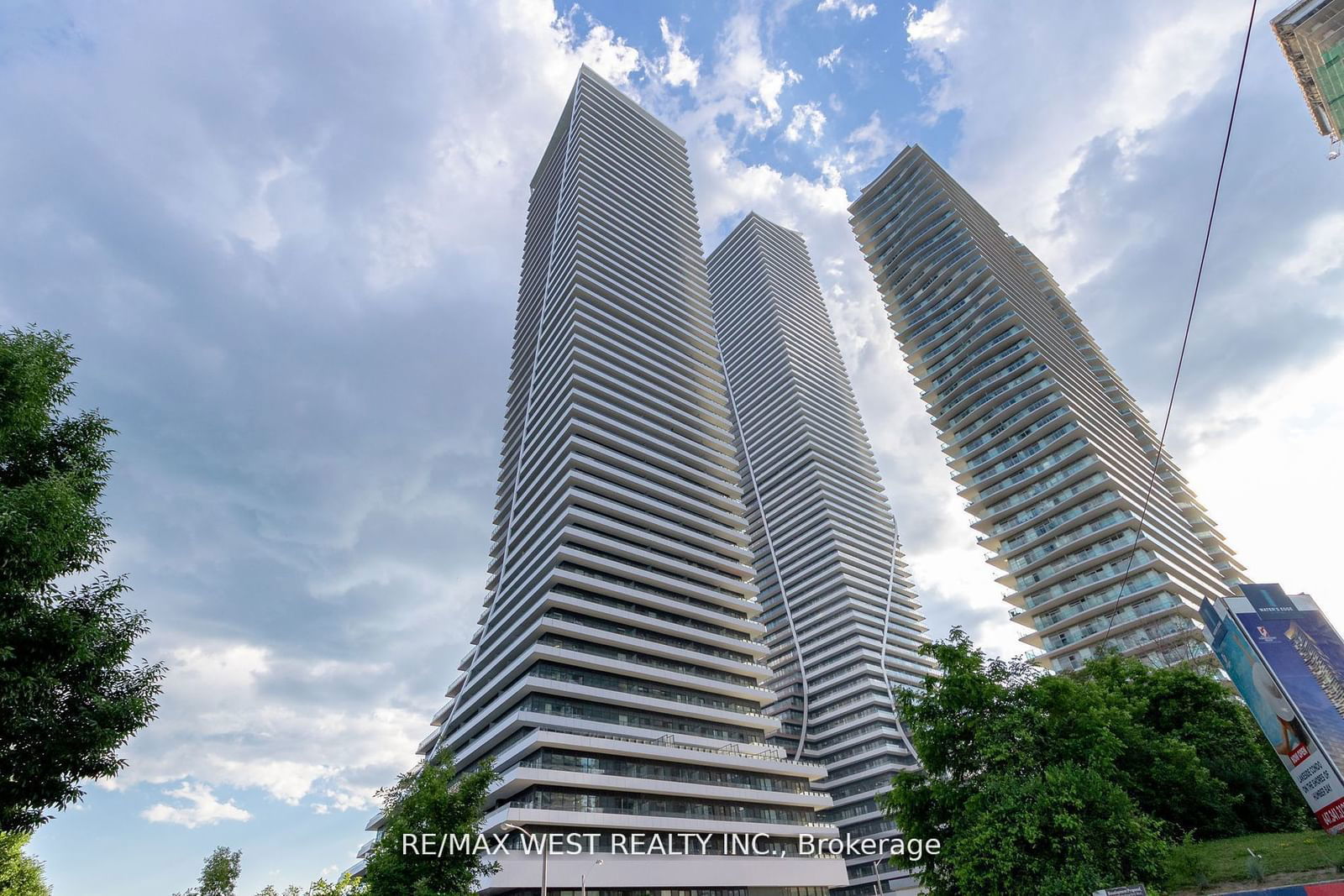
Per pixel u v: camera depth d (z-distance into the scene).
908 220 132.62
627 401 92.69
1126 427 113.06
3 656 12.65
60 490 13.73
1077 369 113.56
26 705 13.30
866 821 96.12
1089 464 88.94
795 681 116.44
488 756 64.44
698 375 107.69
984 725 22.23
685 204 134.00
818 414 150.75
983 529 98.50
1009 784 20.48
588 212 113.94
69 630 13.88
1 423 14.27
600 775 56.53
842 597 120.50
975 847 19.83
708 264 198.50
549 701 61.41
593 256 108.56
